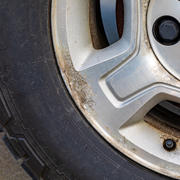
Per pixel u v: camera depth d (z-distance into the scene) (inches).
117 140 14.0
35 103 13.8
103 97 13.6
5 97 14.0
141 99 13.3
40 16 13.1
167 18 12.2
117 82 13.3
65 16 12.9
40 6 13.0
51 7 13.0
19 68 13.6
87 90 13.7
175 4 11.9
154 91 13.2
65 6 12.8
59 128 13.9
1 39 13.5
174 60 12.6
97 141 14.0
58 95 13.7
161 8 12.2
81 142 14.0
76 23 13.3
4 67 13.7
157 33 12.5
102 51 13.6
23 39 13.4
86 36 13.8
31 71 13.6
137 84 13.2
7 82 13.8
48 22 13.1
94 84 13.5
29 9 13.1
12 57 13.5
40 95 13.7
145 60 13.0
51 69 13.5
